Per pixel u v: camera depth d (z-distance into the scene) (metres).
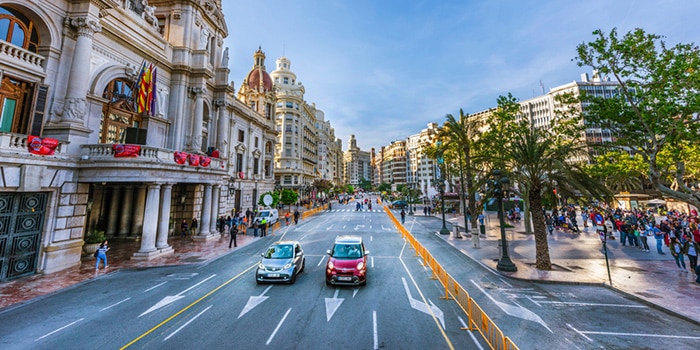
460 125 26.66
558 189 14.70
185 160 18.08
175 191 24.19
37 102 13.41
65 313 8.75
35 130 13.28
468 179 25.45
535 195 14.20
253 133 39.19
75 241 14.16
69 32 14.66
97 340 7.14
